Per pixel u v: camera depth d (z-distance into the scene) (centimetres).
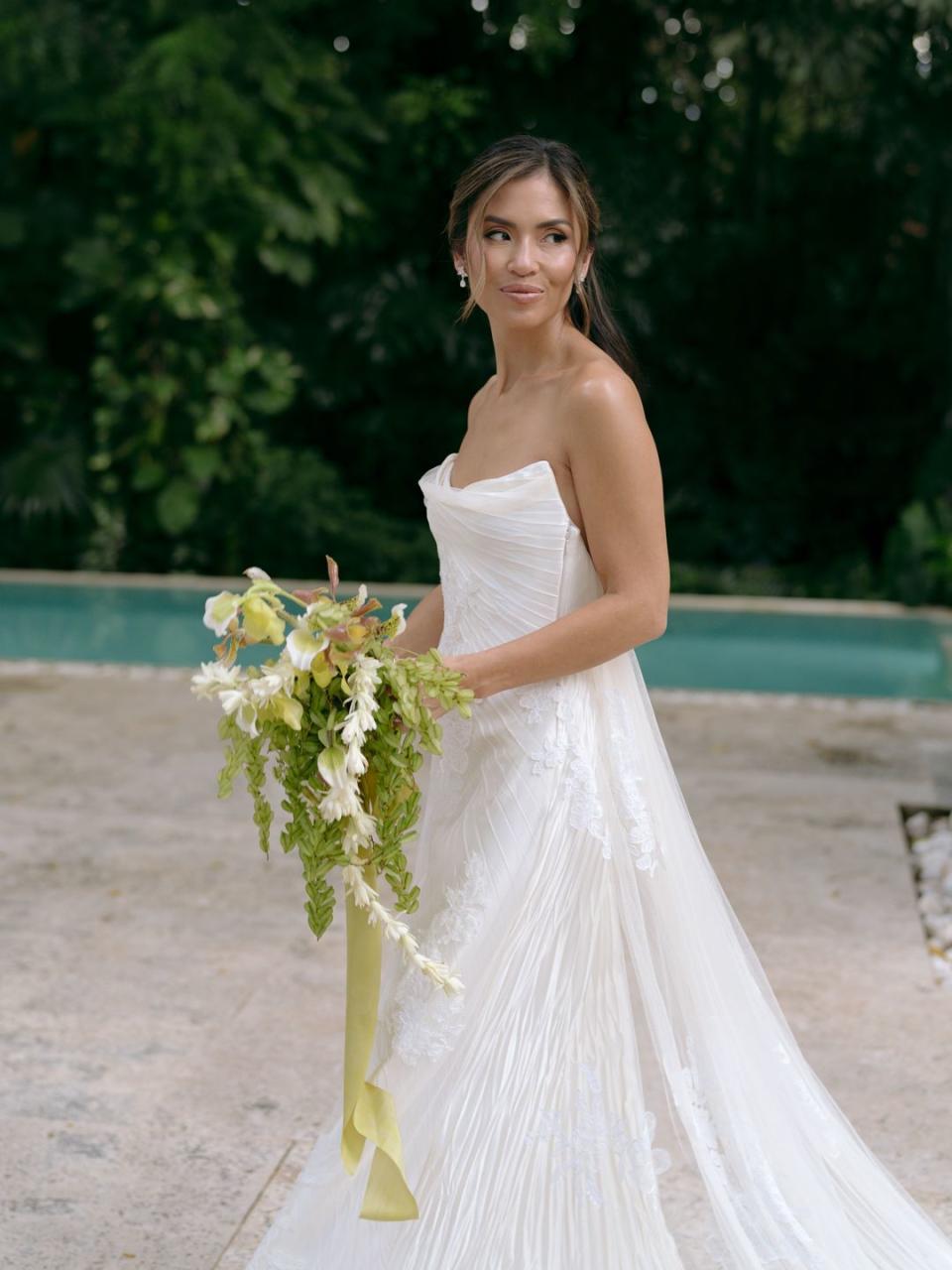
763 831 512
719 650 1053
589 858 196
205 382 1330
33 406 1391
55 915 416
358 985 190
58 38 1257
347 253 1451
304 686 182
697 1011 201
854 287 1481
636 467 191
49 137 1388
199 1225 255
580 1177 191
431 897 204
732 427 1516
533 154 194
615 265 1385
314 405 1515
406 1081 194
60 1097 303
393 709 183
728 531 1484
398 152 1405
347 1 1403
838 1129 211
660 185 1418
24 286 1391
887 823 527
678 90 1513
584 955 196
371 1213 187
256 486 1369
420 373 1506
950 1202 264
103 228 1301
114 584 1293
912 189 1411
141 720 685
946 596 1249
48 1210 258
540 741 198
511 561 199
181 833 502
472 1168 190
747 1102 201
